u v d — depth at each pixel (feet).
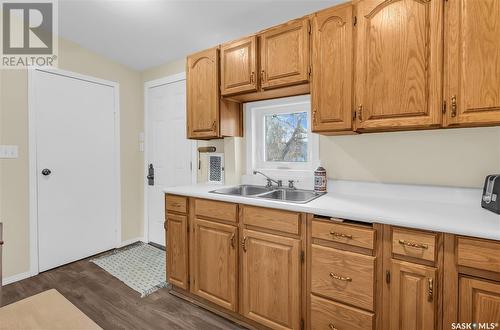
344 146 6.53
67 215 9.03
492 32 4.00
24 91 8.02
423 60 4.51
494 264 3.46
